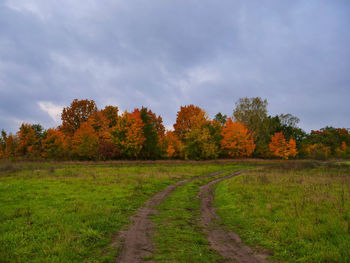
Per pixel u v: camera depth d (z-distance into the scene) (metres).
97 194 14.38
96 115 51.25
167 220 10.07
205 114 49.25
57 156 44.00
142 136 44.91
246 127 58.75
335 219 8.87
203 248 6.97
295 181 19.61
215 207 13.22
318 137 89.19
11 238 7.10
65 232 7.61
